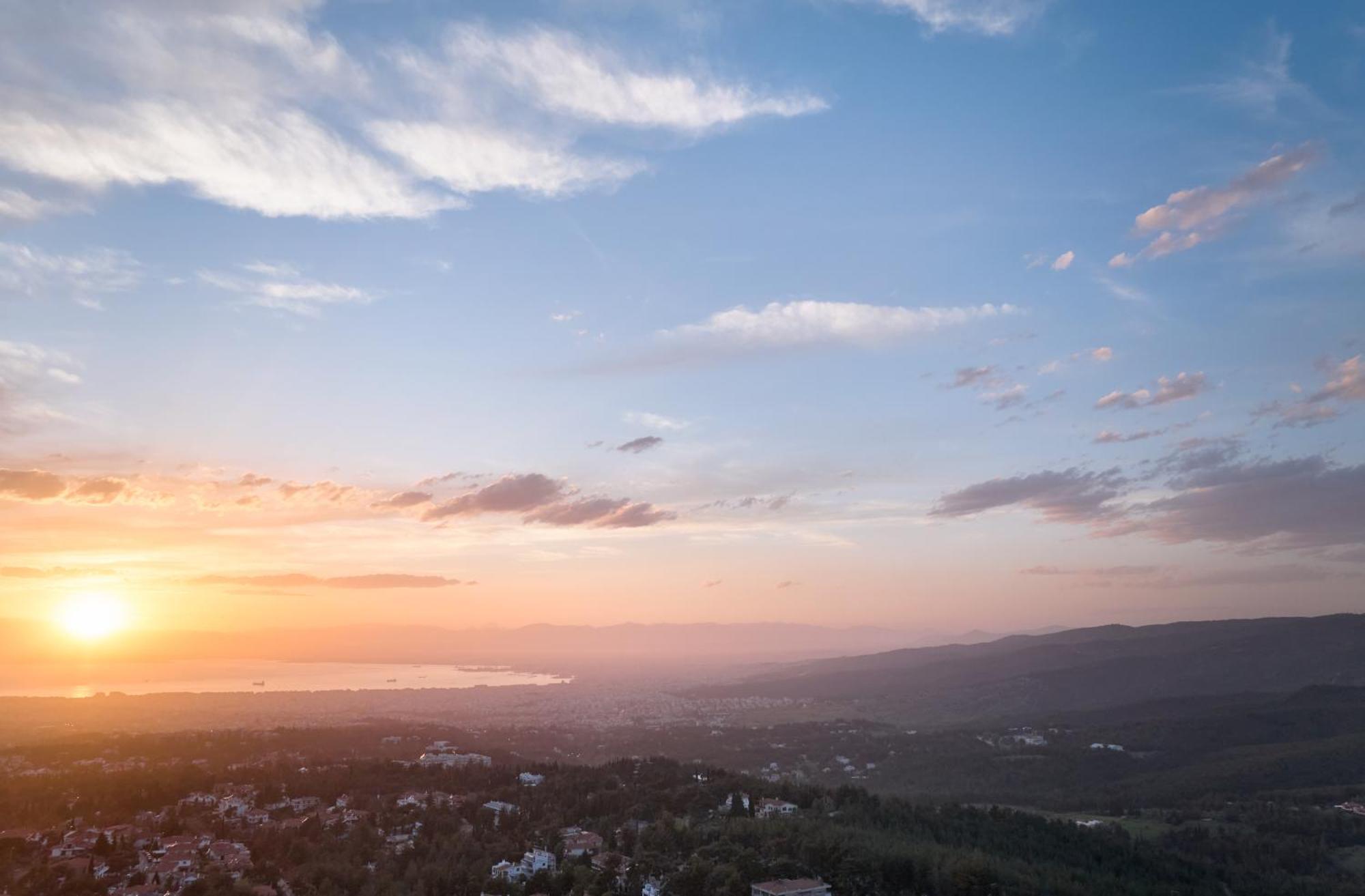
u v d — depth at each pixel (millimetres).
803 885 139750
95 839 171500
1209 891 170500
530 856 163500
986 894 144375
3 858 160625
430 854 167625
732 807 192250
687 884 143375
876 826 181250
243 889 149875
